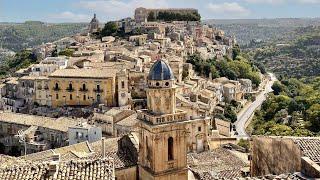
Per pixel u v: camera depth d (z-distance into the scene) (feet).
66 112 513.04
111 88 520.83
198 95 612.70
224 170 246.88
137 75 545.85
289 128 505.25
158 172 194.80
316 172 113.80
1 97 597.52
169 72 198.70
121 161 213.05
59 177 122.42
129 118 437.58
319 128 497.46
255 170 159.43
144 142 202.08
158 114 196.85
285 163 139.54
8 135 469.98
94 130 406.00
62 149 276.41
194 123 389.80
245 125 636.48
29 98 566.36
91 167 127.03
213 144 412.57
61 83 538.06
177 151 199.11
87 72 541.75
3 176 122.52
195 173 237.04
